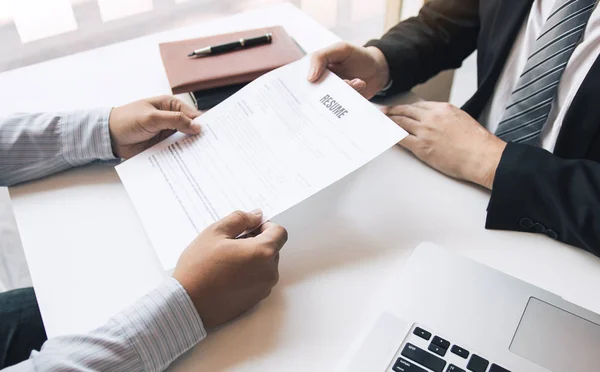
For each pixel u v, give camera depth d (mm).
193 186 604
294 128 619
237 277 501
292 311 522
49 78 842
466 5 905
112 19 1061
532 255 578
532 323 488
